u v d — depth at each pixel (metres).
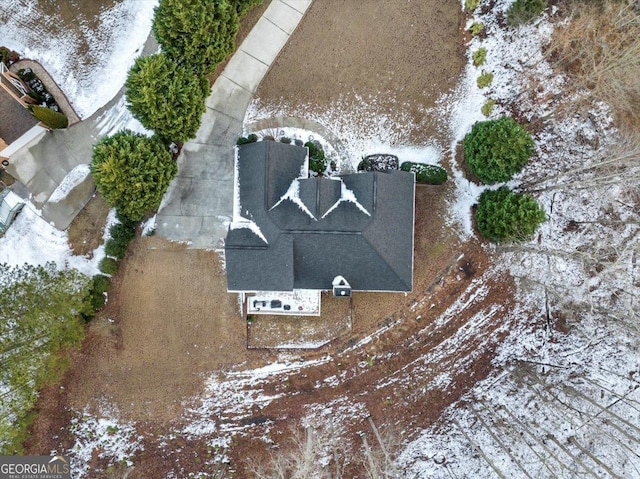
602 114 32.62
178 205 32.19
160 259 32.34
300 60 32.56
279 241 28.56
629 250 31.16
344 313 33.03
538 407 34.09
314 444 31.86
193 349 32.94
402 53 32.75
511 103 32.88
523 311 33.97
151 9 31.88
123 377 32.94
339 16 32.56
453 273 33.22
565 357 34.34
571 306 34.19
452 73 32.91
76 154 31.97
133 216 29.47
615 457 34.31
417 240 33.00
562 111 32.88
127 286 32.41
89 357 32.72
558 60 32.31
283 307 32.25
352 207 28.84
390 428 33.53
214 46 28.23
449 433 33.75
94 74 32.00
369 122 32.81
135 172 27.47
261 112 32.44
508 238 29.91
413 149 32.94
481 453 31.02
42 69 31.81
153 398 33.09
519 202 29.06
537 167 33.16
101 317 32.38
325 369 33.25
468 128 32.88
